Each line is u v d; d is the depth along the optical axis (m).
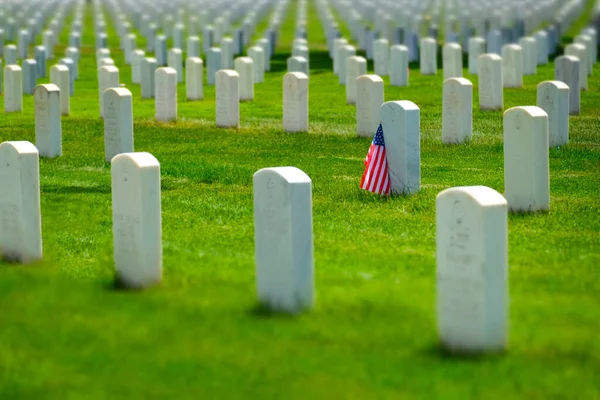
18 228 18.97
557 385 12.29
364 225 21.42
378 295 16.11
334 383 12.59
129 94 30.23
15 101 42.78
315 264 18.28
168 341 14.37
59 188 26.58
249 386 12.62
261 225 15.29
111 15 99.50
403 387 12.38
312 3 112.81
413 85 51.62
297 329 14.55
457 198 13.23
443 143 32.81
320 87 52.59
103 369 13.41
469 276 13.21
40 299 16.58
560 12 84.00
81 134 36.75
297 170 15.27
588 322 14.62
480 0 96.69
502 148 31.66
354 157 31.05
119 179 16.91
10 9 93.38
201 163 30.08
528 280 16.89
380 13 78.38
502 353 13.35
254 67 55.06
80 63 66.38
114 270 17.61
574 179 26.69
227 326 14.81
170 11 95.06
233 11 91.94
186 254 19.27
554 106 31.38
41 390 12.81
